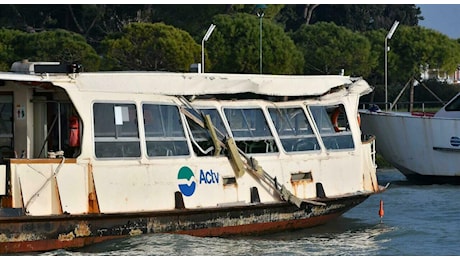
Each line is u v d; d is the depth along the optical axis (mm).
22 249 22312
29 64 24234
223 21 68375
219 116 26438
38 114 24375
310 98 28812
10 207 22328
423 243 27422
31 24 83562
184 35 65062
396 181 43906
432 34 76375
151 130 24734
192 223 25078
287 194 27016
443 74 77875
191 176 25234
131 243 23875
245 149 26672
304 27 77062
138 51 64188
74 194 23250
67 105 24391
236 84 26438
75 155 23781
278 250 25422
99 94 23984
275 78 27375
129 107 24438
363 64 73688
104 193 23688
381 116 42438
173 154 25078
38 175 22750
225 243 25781
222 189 25875
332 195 28562
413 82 73812
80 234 23047
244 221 26266
